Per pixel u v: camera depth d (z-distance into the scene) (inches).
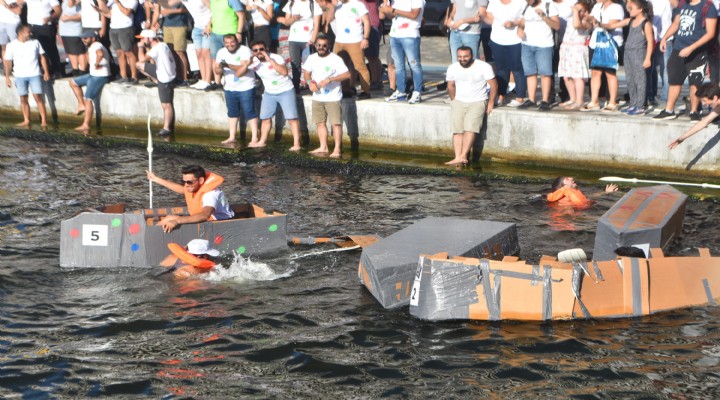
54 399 399.9
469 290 478.3
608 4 775.7
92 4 991.0
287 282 531.5
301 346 449.7
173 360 436.1
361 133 882.1
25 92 1004.6
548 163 808.9
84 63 1025.5
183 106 961.5
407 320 478.9
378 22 914.1
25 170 824.9
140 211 581.3
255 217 571.8
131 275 541.3
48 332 466.3
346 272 546.6
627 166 776.9
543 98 809.5
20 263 561.3
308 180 787.4
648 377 413.1
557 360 431.2
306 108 899.4
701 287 493.7
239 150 871.1
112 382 413.7
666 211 591.2
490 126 823.7
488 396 398.6
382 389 406.3
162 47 947.3
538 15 792.9
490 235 541.6
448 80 807.7
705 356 432.8
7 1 1045.8
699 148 745.0
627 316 477.4
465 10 829.8
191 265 545.3
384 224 650.2
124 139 934.4
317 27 895.7
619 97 867.4
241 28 904.9
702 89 696.4
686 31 730.2
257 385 410.9
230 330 468.4
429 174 797.9
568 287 473.1
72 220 551.5
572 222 642.8
